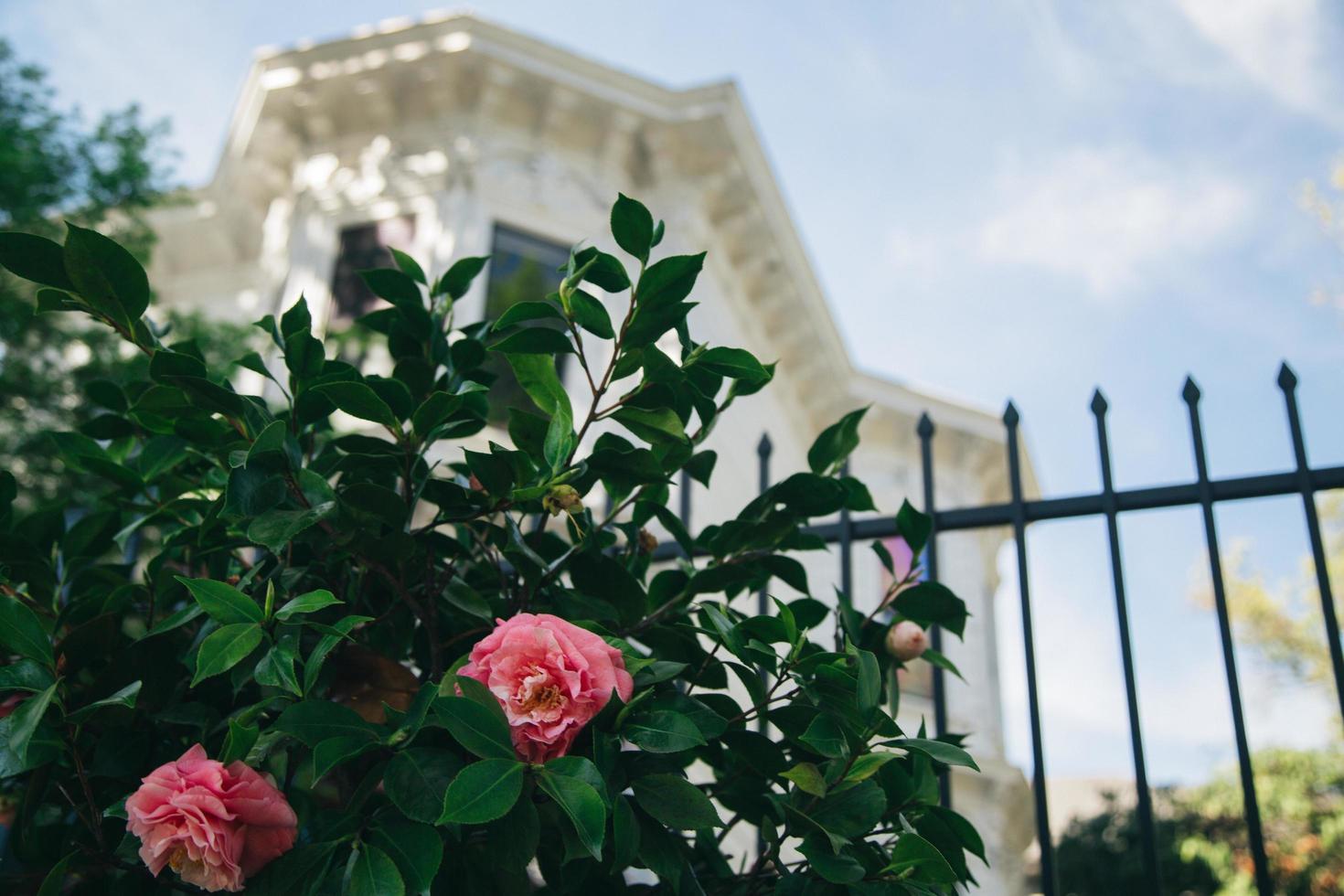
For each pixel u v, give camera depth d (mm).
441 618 1936
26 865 1788
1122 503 2475
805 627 1906
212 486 1996
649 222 1671
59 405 7297
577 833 1477
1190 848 11602
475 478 1768
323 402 1732
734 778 1831
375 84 10719
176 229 11953
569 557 1829
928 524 1950
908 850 1540
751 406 11625
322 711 1489
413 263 2064
